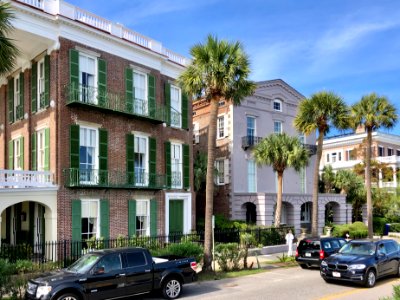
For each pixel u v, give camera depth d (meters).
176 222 26.84
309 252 20.31
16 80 24.89
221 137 35.75
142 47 24.78
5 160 25.59
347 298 13.80
